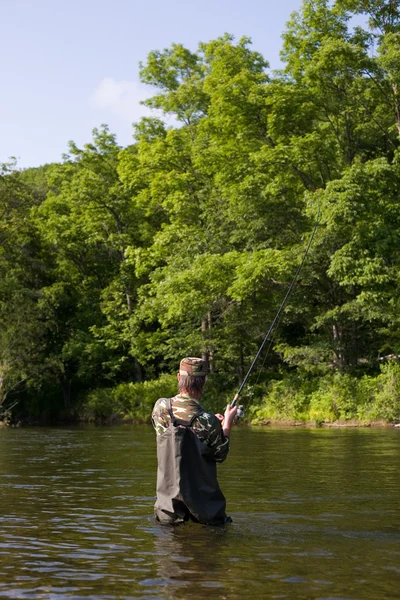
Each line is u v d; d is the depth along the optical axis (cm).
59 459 1102
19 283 3638
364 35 2684
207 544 444
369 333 2773
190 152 3316
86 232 3769
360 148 2831
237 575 368
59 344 3675
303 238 2698
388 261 2500
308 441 1544
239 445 1417
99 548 433
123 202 3688
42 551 425
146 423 3178
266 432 1983
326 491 696
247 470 907
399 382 2447
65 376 3628
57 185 4147
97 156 3800
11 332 3338
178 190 3228
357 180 2406
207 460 520
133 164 3481
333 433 1900
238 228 2944
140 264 3359
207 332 3033
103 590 341
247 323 2883
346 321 2739
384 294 2388
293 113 2722
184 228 3127
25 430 2394
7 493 688
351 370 2678
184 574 370
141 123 3591
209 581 356
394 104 2694
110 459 1101
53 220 3738
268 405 2723
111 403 3356
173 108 3431
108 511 577
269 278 2612
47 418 3647
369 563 394
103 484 765
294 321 2931
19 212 3744
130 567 385
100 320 3666
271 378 2998
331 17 2703
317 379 2742
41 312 3534
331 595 332
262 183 2703
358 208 2353
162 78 3528
